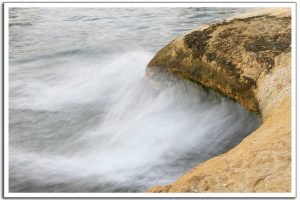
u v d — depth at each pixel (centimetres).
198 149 569
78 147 596
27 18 1270
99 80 802
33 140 615
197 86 682
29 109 715
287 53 596
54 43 1077
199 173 361
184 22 1204
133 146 593
